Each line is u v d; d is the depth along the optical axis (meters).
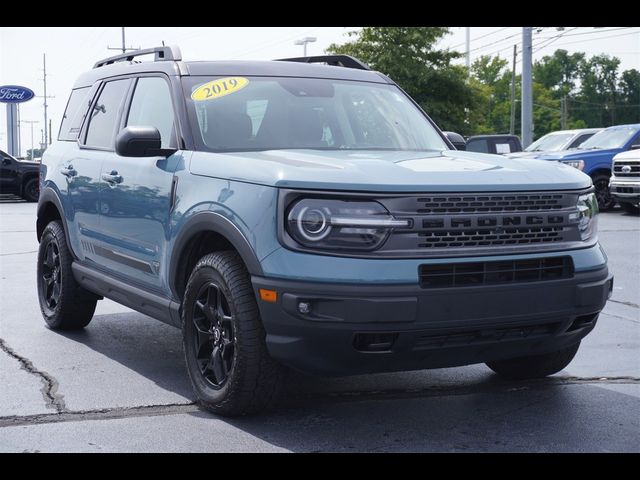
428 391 5.11
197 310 4.71
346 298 3.92
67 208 6.45
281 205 4.10
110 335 6.71
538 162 4.77
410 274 3.96
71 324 6.77
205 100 5.26
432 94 41.84
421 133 5.70
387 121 5.64
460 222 4.10
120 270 5.71
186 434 4.31
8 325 7.11
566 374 5.50
